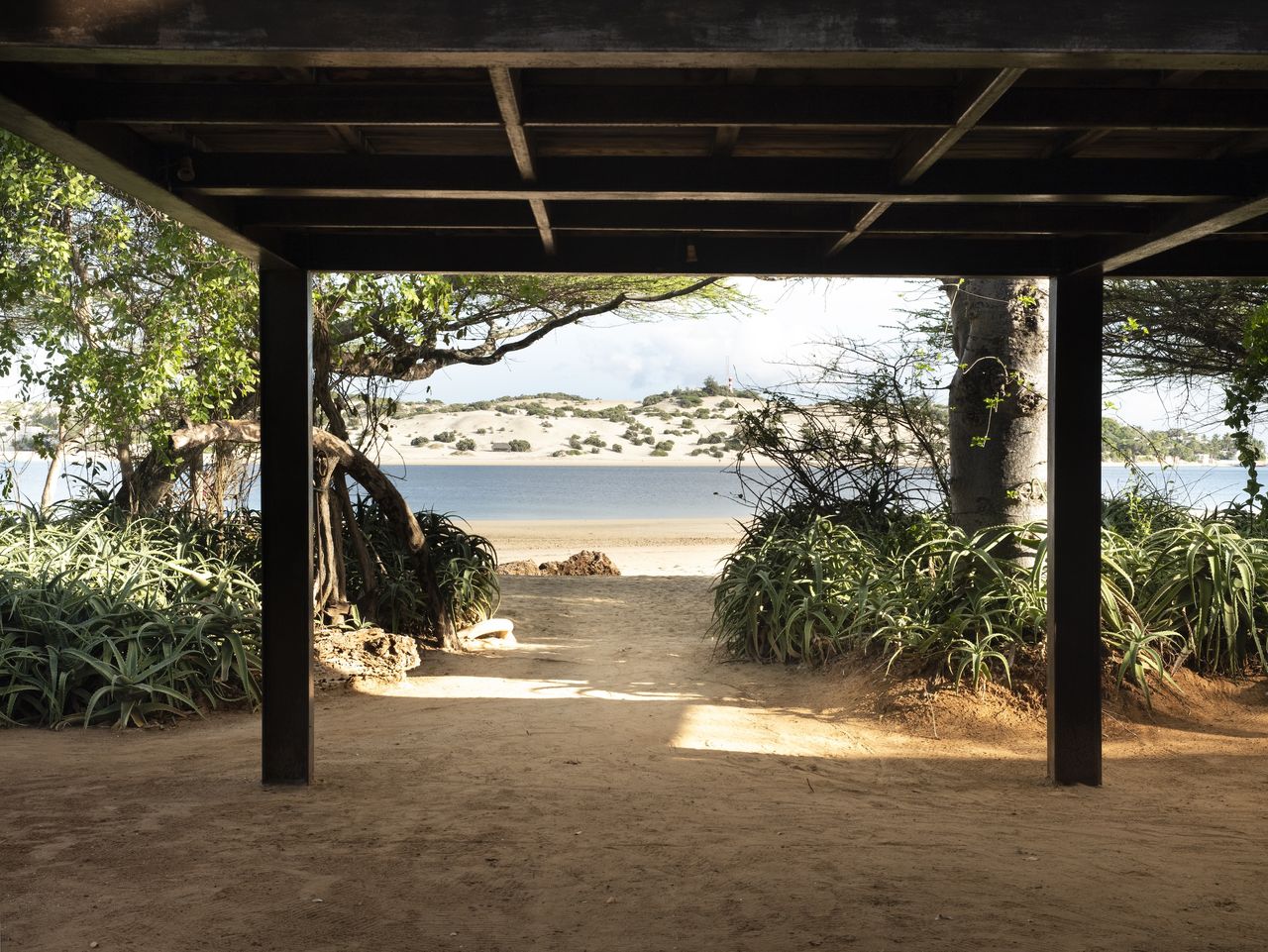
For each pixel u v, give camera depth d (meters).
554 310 12.83
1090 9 2.17
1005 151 3.68
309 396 4.79
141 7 2.16
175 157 3.56
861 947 2.83
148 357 9.66
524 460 112.56
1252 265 4.81
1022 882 3.41
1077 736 4.93
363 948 2.83
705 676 7.63
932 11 2.17
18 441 11.18
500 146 3.64
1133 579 7.12
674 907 3.15
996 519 7.83
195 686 6.56
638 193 3.64
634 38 2.18
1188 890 3.34
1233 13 2.17
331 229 4.69
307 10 2.18
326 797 4.48
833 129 3.43
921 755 5.57
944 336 10.36
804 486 10.77
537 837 3.90
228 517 10.73
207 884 3.32
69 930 2.92
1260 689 6.51
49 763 5.10
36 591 6.84
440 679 7.62
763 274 4.71
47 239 9.30
